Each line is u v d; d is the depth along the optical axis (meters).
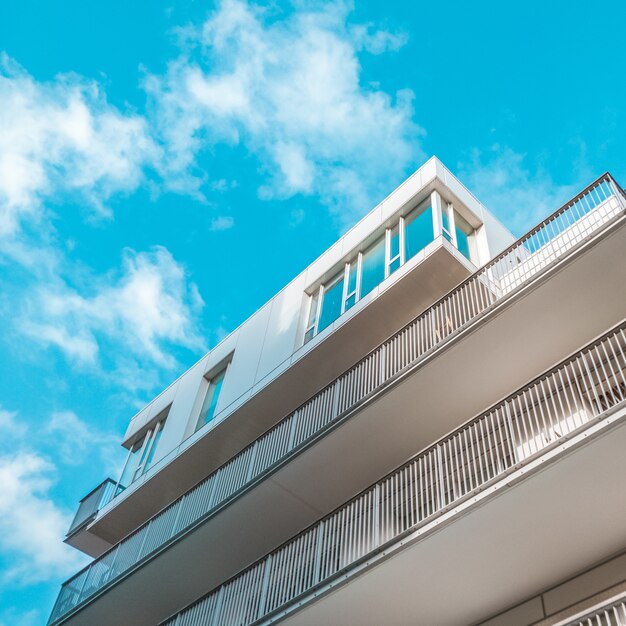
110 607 15.84
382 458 12.96
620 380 10.74
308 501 13.67
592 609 8.03
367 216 17.84
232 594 12.59
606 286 10.89
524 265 13.55
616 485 8.66
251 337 18.91
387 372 13.52
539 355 11.55
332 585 10.56
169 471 18.03
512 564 9.53
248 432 16.95
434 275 14.11
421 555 9.88
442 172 16.56
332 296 17.19
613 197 12.13
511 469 9.24
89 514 20.08
